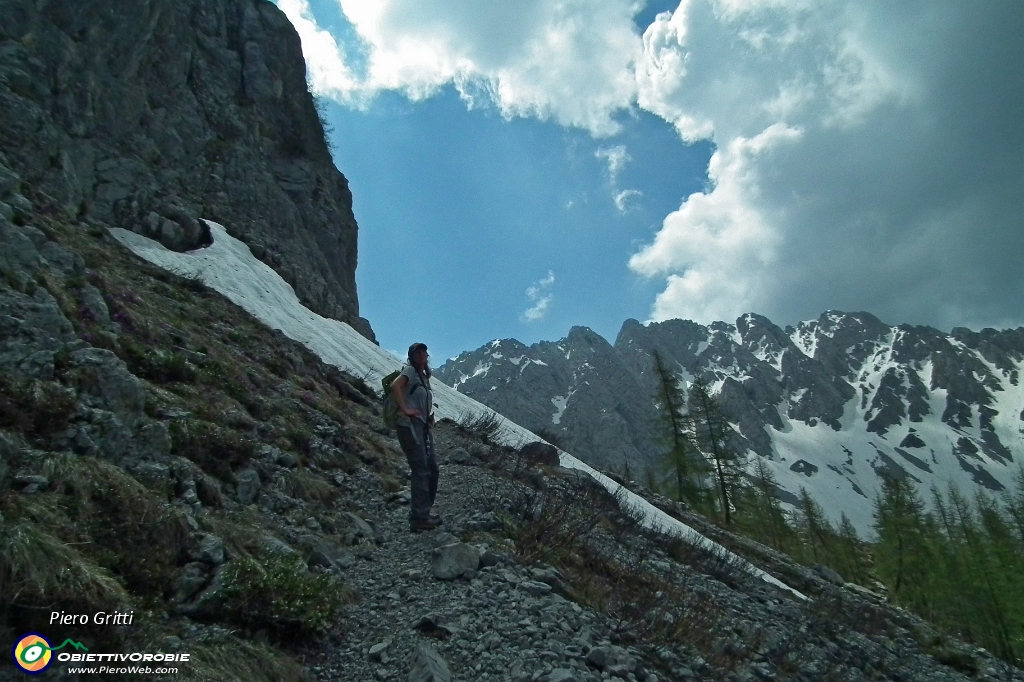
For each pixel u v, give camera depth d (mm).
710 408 43781
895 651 13227
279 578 4957
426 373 8281
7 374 5715
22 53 22938
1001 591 38969
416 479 7715
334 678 4320
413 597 5621
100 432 5895
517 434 22859
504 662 4594
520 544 7297
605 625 5883
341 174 43500
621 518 13273
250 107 37594
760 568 18750
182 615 4301
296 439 10117
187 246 23391
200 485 6660
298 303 24656
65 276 10219
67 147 22312
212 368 11203
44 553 3623
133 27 29891
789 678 7469
